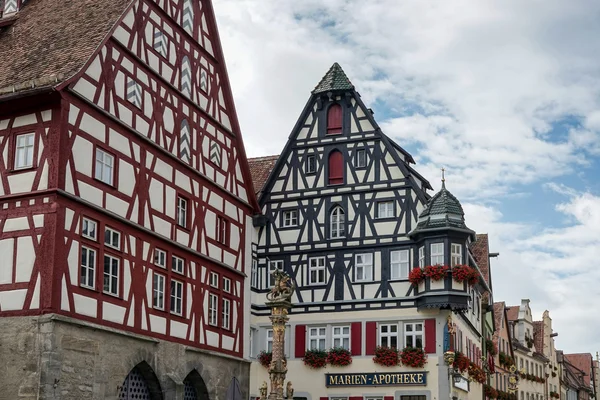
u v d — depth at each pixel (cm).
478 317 4712
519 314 6644
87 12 2555
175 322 2680
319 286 3950
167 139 2734
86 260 2278
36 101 2239
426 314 3753
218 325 2966
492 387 4984
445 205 3753
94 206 2312
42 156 2216
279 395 2523
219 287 2998
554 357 7662
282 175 4122
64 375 2150
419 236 3784
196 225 2873
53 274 2141
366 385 3766
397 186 3919
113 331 2339
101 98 2398
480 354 4731
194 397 2838
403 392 3706
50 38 2481
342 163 4034
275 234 4075
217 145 3077
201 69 3002
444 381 3662
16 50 2489
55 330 2127
